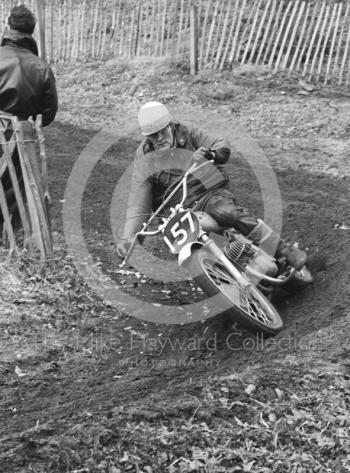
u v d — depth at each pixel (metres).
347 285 5.90
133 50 13.62
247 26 13.22
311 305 5.86
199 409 4.54
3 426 4.52
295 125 11.13
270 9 13.77
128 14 14.12
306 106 11.63
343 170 9.59
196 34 12.77
